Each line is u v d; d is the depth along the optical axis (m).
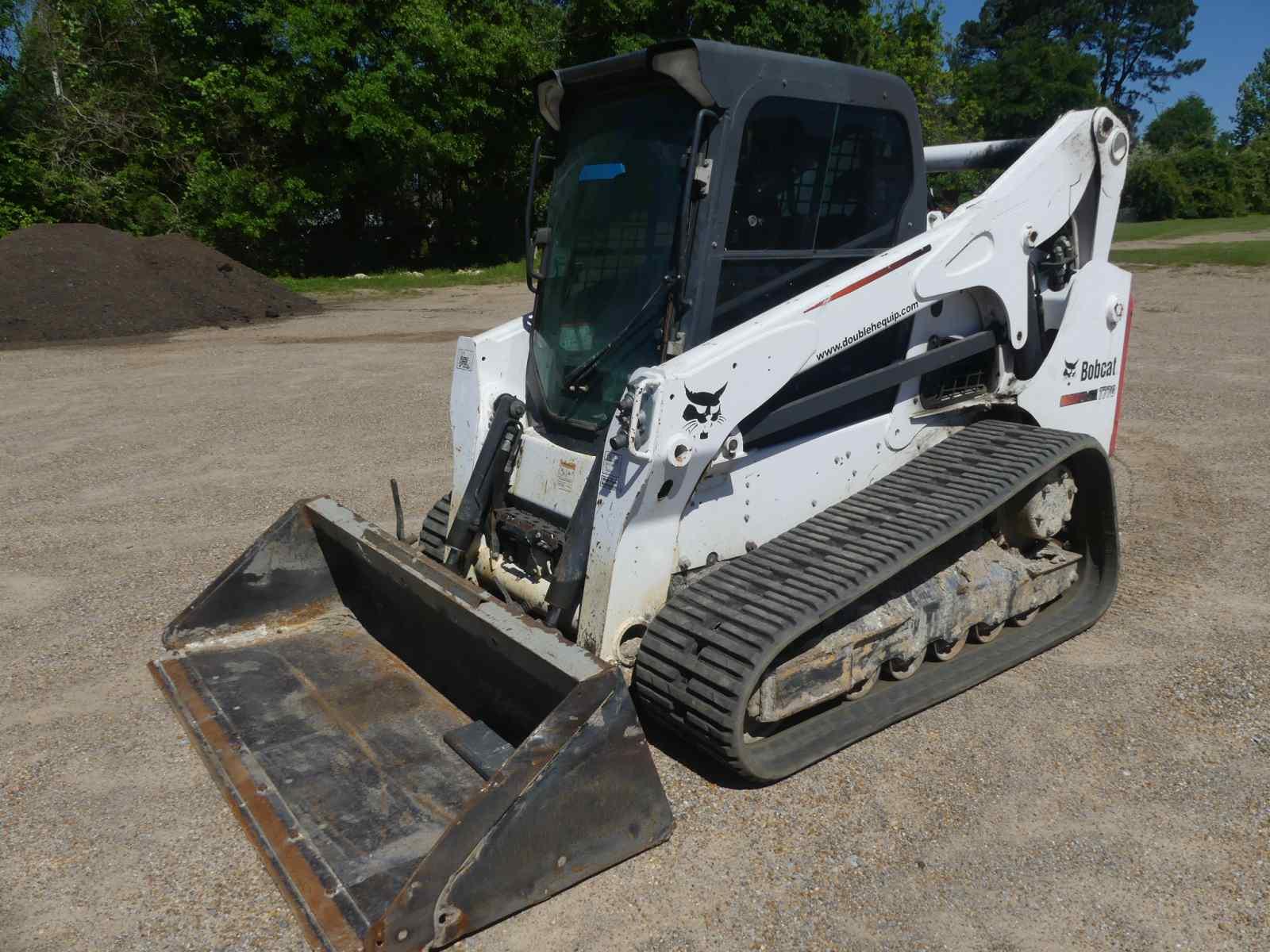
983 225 4.41
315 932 2.69
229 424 9.34
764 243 3.85
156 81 27.22
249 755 3.51
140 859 3.12
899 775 3.53
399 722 3.71
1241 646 4.50
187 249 18.75
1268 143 58.06
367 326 16.72
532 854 2.80
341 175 27.80
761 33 27.38
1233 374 10.51
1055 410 5.11
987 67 53.75
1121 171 5.08
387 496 6.92
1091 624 4.69
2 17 26.33
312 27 25.58
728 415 3.59
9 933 2.81
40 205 25.88
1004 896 2.91
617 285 3.95
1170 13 74.44
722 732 3.22
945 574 4.18
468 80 28.25
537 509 4.14
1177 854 3.08
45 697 4.18
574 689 2.96
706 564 3.83
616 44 28.77
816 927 2.79
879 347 4.27
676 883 2.98
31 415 9.93
